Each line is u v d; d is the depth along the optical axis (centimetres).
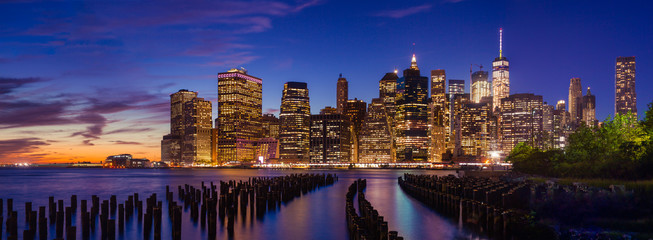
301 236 4669
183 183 16050
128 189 12469
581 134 11438
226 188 7525
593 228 3975
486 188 6538
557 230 3934
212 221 4634
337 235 4716
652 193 5059
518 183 8519
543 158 13788
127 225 5203
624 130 10488
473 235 4472
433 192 7000
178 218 4225
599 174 9106
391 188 11619
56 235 4672
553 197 4831
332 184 14062
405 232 4672
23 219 5812
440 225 5047
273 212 6303
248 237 4616
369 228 4238
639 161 8262
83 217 4622
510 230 4222
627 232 3794
